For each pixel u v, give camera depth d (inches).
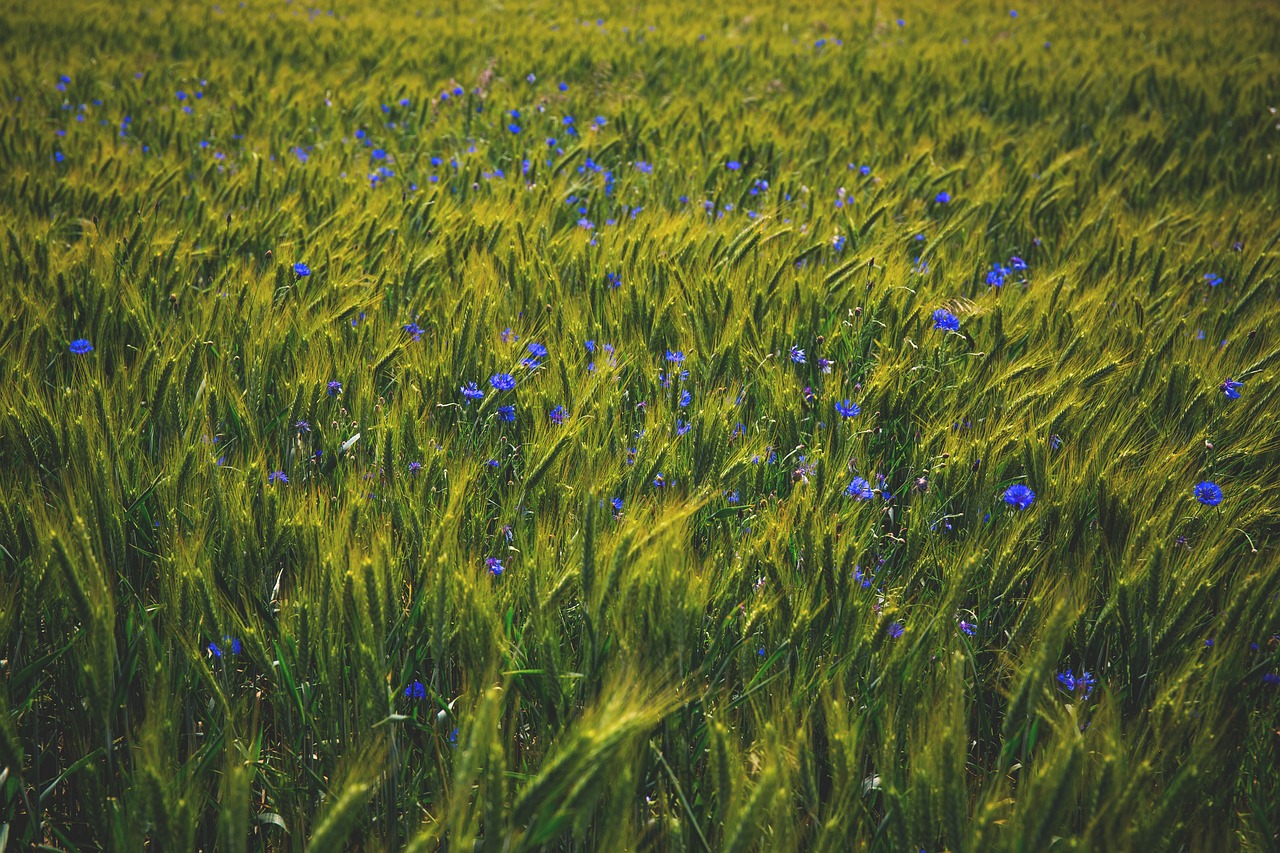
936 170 193.8
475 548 106.7
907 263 150.0
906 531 114.7
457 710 100.4
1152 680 101.0
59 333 130.0
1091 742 96.5
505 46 333.7
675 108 241.4
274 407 119.4
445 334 127.9
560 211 165.3
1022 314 139.6
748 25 418.9
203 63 296.2
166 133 217.2
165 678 94.0
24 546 104.6
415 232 160.2
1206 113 268.7
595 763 86.2
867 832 96.3
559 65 307.6
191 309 132.7
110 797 94.2
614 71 300.0
